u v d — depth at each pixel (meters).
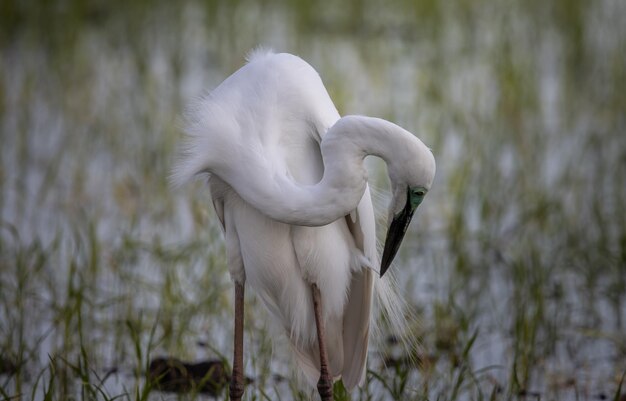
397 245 6.68
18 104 15.66
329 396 7.48
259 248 7.48
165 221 11.90
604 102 15.75
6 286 9.66
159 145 13.78
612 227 11.59
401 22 20.48
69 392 8.30
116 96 15.95
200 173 7.17
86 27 20.19
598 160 13.36
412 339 9.04
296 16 19.59
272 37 18.86
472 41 18.81
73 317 9.20
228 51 18.11
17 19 20.05
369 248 7.57
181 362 8.49
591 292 9.99
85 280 9.93
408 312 9.50
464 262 10.52
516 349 8.45
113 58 18.12
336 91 15.44
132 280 9.88
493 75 16.70
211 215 11.19
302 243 7.41
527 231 11.52
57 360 8.41
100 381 7.87
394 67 17.70
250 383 8.49
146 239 11.38
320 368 7.68
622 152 13.39
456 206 12.13
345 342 7.97
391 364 8.84
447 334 9.20
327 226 7.45
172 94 15.98
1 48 18.28
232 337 9.30
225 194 7.46
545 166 13.55
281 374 8.76
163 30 19.45
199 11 21.05
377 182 12.44
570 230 11.36
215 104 7.09
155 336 9.13
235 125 6.91
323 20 20.59
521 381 8.52
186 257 10.42
